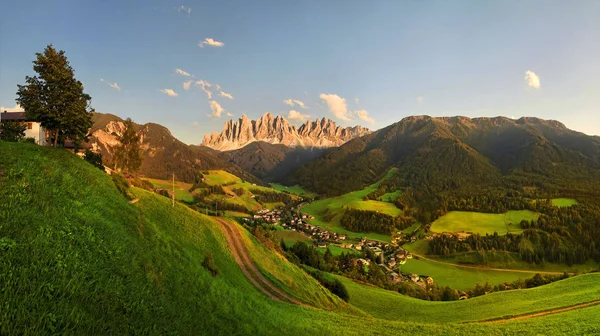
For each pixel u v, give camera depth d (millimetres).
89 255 20453
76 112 50188
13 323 11977
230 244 66500
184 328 21422
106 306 16875
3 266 14438
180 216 60438
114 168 79312
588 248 193125
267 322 33812
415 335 42625
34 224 19688
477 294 131625
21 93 46969
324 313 48156
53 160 36812
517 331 45094
